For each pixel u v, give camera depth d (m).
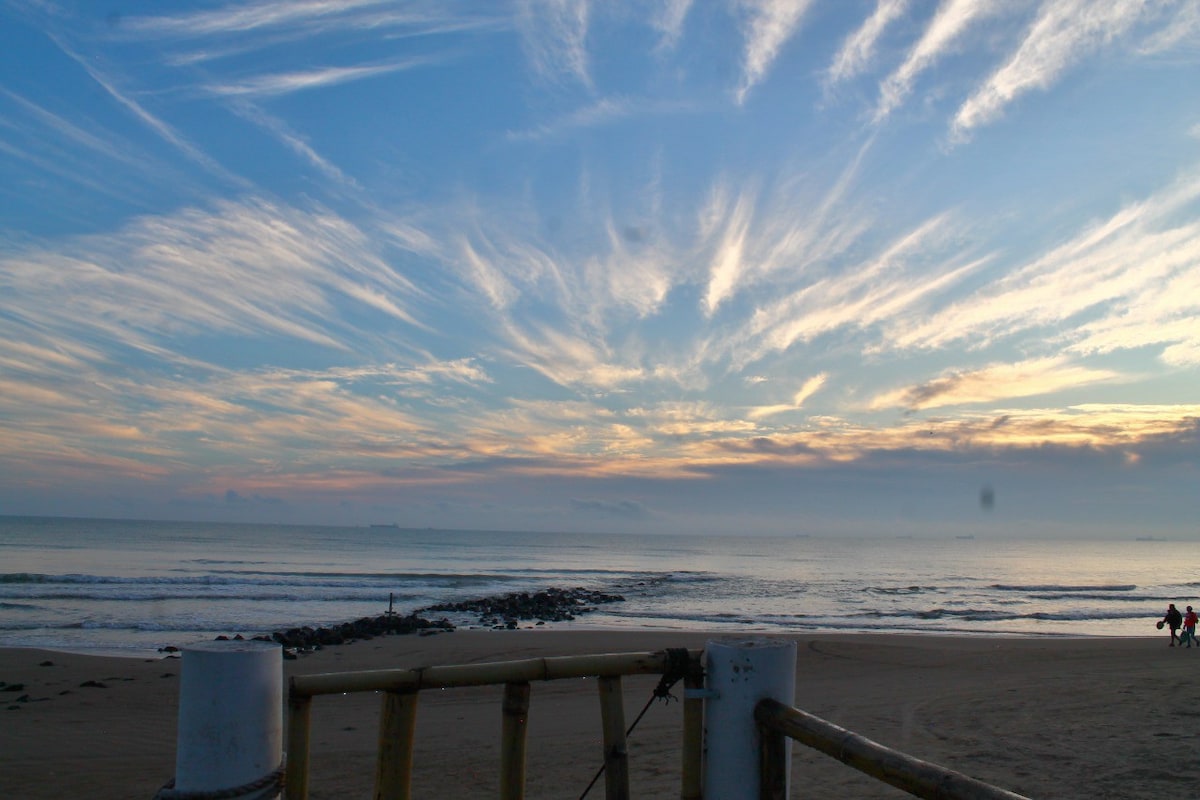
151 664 19.00
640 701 12.45
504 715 3.08
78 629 29.06
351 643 25.11
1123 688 11.72
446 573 70.06
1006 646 22.86
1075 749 8.01
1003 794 2.15
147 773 8.45
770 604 46.97
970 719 9.69
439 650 22.98
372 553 107.12
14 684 15.49
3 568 61.00
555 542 191.50
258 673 2.69
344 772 8.18
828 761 7.48
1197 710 9.80
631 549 152.00
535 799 7.01
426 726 10.79
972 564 122.06
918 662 18.73
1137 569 116.56
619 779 3.08
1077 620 39.66
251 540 141.88
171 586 47.91
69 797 7.54
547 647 23.80
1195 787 6.72
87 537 128.38
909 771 2.37
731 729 2.88
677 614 40.47
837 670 17.55
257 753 2.67
